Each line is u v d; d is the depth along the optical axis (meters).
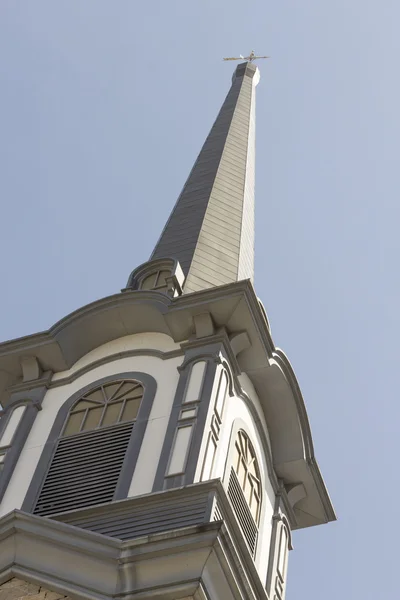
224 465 25.22
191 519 22.45
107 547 21.25
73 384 27.97
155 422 25.75
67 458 25.81
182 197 35.59
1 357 28.66
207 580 20.59
